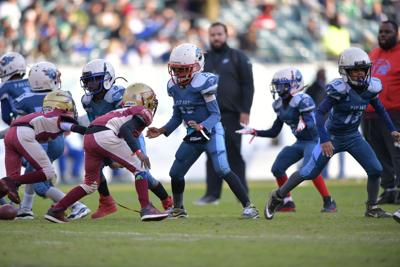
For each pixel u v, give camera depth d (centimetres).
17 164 2962
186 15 7581
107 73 3047
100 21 7194
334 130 3044
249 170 6269
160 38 7125
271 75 6194
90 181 2891
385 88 3822
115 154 2830
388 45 3844
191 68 2966
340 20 7712
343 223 2838
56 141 3189
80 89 6022
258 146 6281
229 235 2486
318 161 2961
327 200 3444
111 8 7281
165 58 7075
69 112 2942
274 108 3381
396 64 3822
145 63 6956
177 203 3105
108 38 7144
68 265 1970
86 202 4194
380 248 2211
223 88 4162
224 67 4181
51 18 6969
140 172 2862
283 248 2214
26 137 2906
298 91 3328
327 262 2005
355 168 6259
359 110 2992
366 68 2927
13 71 3350
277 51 7369
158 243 2314
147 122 2827
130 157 2842
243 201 3053
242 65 4178
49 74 3169
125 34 7138
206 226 2741
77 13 7175
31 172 2934
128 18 7206
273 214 3014
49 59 6669
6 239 2406
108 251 2173
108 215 3303
